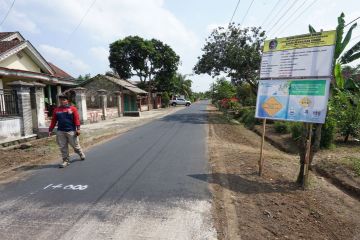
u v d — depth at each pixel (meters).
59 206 4.60
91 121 19.23
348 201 5.39
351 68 10.18
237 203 4.79
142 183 5.76
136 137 12.13
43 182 5.85
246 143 11.80
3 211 4.41
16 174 6.46
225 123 19.73
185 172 6.55
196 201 4.81
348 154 9.42
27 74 14.98
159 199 4.89
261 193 5.31
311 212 4.64
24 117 11.15
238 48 24.00
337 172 7.19
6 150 9.15
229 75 26.22
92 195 5.09
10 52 14.13
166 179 6.02
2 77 14.53
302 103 5.39
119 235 3.68
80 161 7.66
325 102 5.13
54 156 8.28
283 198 5.13
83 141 11.05
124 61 42.28
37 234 3.69
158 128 15.73
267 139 13.14
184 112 32.84
